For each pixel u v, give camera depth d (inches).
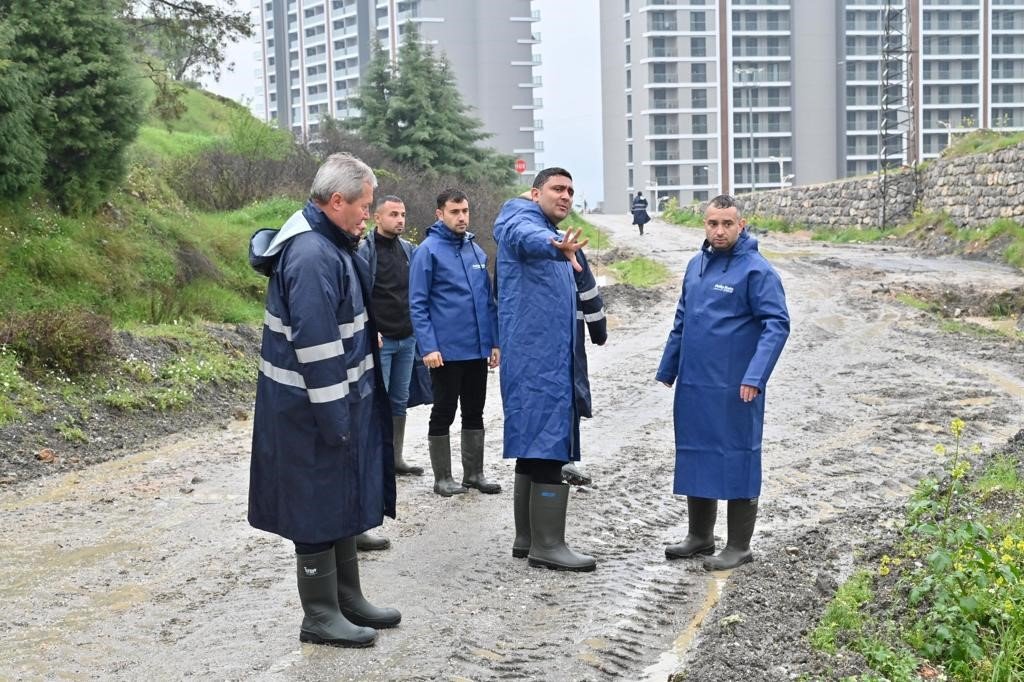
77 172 568.7
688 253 1301.7
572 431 229.8
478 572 229.0
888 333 609.6
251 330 561.9
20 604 210.4
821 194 1640.0
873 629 186.2
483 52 3978.8
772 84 3700.8
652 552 243.1
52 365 406.9
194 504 290.4
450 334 291.9
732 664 173.0
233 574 229.0
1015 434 349.4
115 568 233.6
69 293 511.8
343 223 179.6
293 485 178.7
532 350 227.0
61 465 339.0
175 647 187.8
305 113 4424.2
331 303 174.6
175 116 783.7
